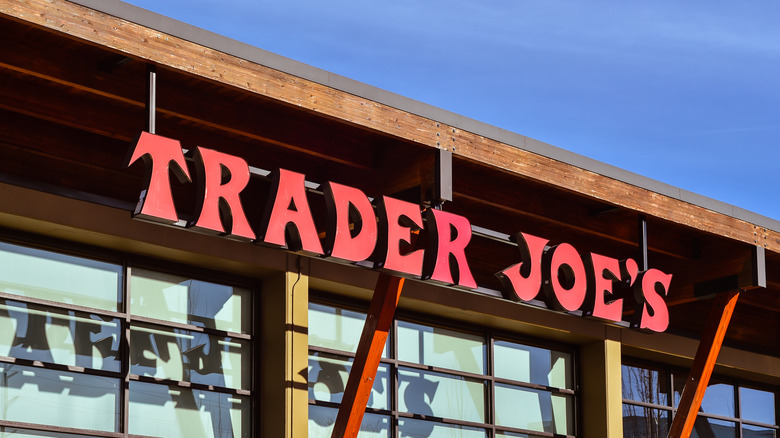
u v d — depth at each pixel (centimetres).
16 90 1259
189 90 1295
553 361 1855
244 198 1526
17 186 1270
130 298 1383
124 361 1355
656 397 2036
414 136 1343
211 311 1454
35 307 1306
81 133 1393
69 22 1072
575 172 1523
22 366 1277
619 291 1919
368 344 1373
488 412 1730
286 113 1377
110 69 1230
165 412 1379
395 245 1327
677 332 2006
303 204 1275
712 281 1805
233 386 1448
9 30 1152
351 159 1438
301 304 1477
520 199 1609
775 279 1916
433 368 1673
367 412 1577
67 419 1296
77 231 1320
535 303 1484
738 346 2150
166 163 1171
